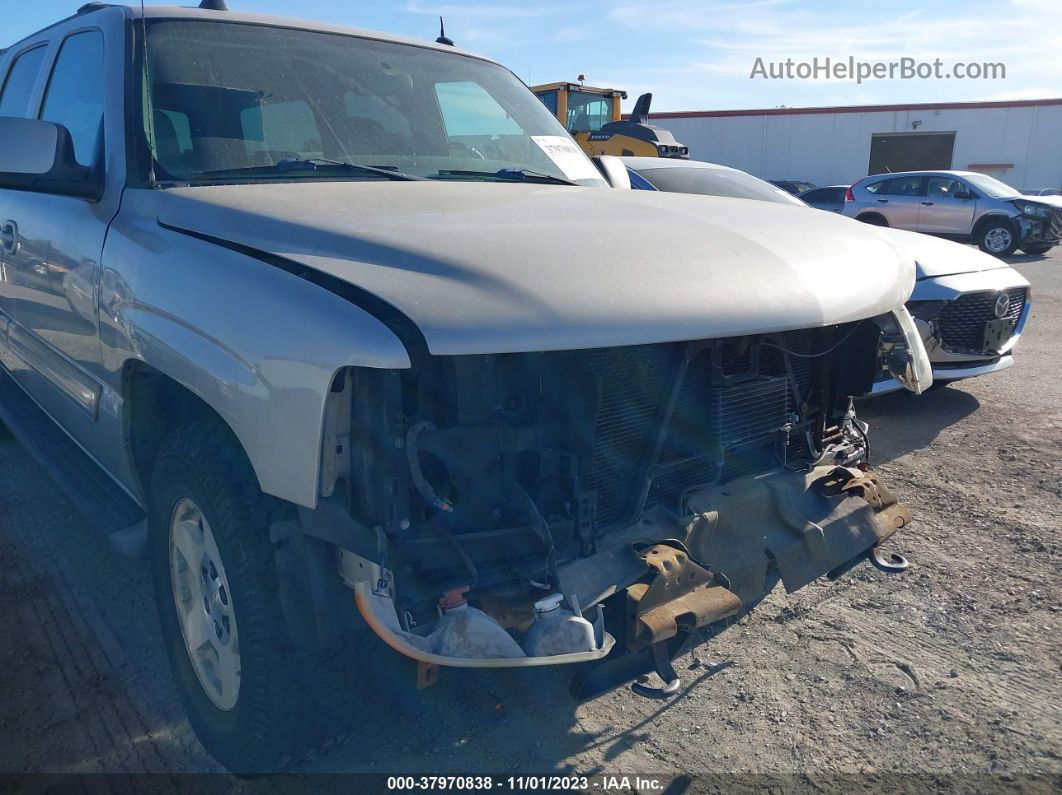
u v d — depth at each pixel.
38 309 3.51
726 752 2.58
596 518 2.34
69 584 3.62
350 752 2.58
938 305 5.66
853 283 2.56
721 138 29.31
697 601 2.31
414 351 1.91
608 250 2.21
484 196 2.67
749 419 2.70
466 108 3.61
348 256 2.07
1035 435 5.46
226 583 2.20
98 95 3.14
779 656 3.09
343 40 3.51
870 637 3.21
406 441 2.00
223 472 2.20
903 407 6.15
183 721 2.75
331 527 1.97
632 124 14.27
